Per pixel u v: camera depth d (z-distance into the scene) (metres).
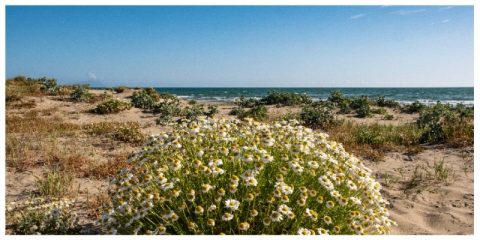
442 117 14.84
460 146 9.01
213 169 3.54
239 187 3.67
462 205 5.33
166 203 3.67
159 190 3.67
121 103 16.98
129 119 14.77
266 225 3.28
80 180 6.23
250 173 3.53
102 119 14.66
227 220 3.40
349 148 8.91
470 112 16.09
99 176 6.35
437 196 5.75
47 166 6.98
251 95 53.12
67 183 5.89
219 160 3.65
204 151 4.22
